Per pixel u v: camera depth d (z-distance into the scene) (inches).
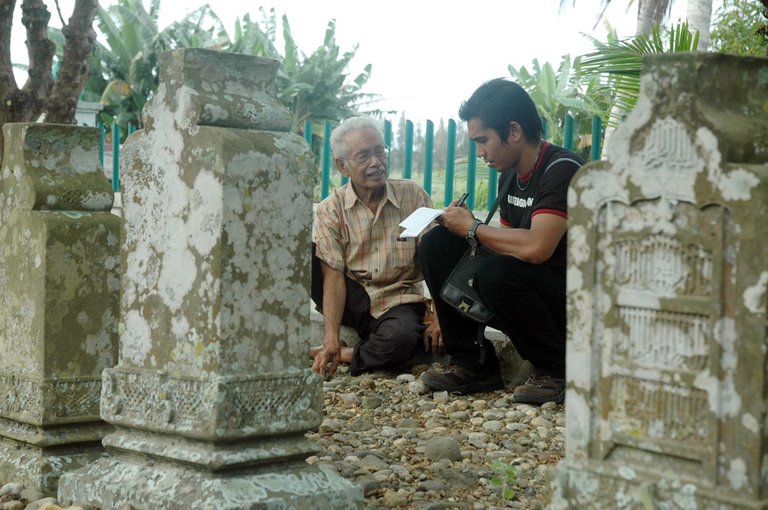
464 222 194.2
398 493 138.8
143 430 125.3
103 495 124.6
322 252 225.8
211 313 117.6
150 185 126.1
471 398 207.6
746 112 91.8
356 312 228.5
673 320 91.3
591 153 256.5
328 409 199.9
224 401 116.3
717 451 88.2
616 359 95.2
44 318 141.1
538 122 193.3
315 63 1017.5
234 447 118.6
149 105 126.9
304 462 126.6
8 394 147.3
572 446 98.3
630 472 93.9
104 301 145.5
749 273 85.6
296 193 123.5
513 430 179.8
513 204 200.7
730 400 87.4
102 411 129.7
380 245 226.7
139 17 1019.3
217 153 117.0
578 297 97.4
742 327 86.3
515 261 190.2
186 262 121.0
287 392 122.4
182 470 119.8
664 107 90.6
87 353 144.5
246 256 119.0
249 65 126.0
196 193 119.6
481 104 192.2
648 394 93.2
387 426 184.7
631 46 271.9
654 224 91.8
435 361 232.5
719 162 87.0
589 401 96.9
